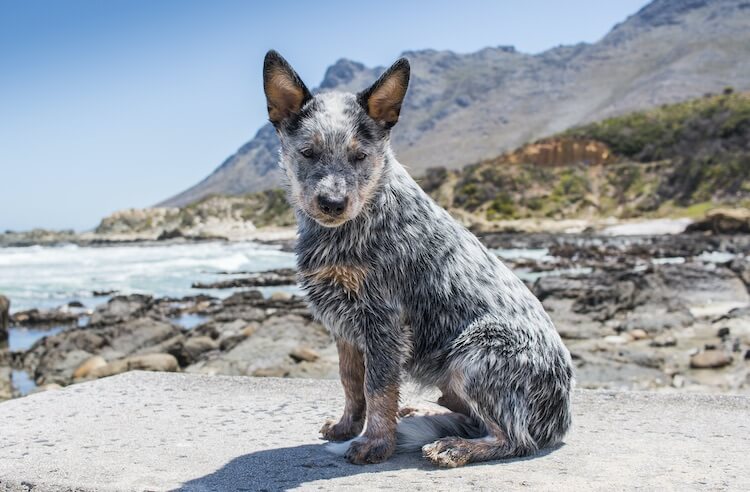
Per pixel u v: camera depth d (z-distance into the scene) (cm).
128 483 73
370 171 81
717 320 285
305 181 80
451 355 82
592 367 203
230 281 582
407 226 83
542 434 83
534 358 81
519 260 706
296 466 79
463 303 82
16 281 631
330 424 91
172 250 1225
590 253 796
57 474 76
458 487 71
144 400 111
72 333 274
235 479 74
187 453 84
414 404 96
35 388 210
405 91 83
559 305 323
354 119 82
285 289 536
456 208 1645
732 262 430
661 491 70
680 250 798
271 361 222
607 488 70
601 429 94
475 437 85
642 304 324
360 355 86
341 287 81
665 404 108
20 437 90
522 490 70
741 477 74
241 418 101
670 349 235
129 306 377
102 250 1288
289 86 84
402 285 82
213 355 246
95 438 90
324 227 81
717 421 99
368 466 78
